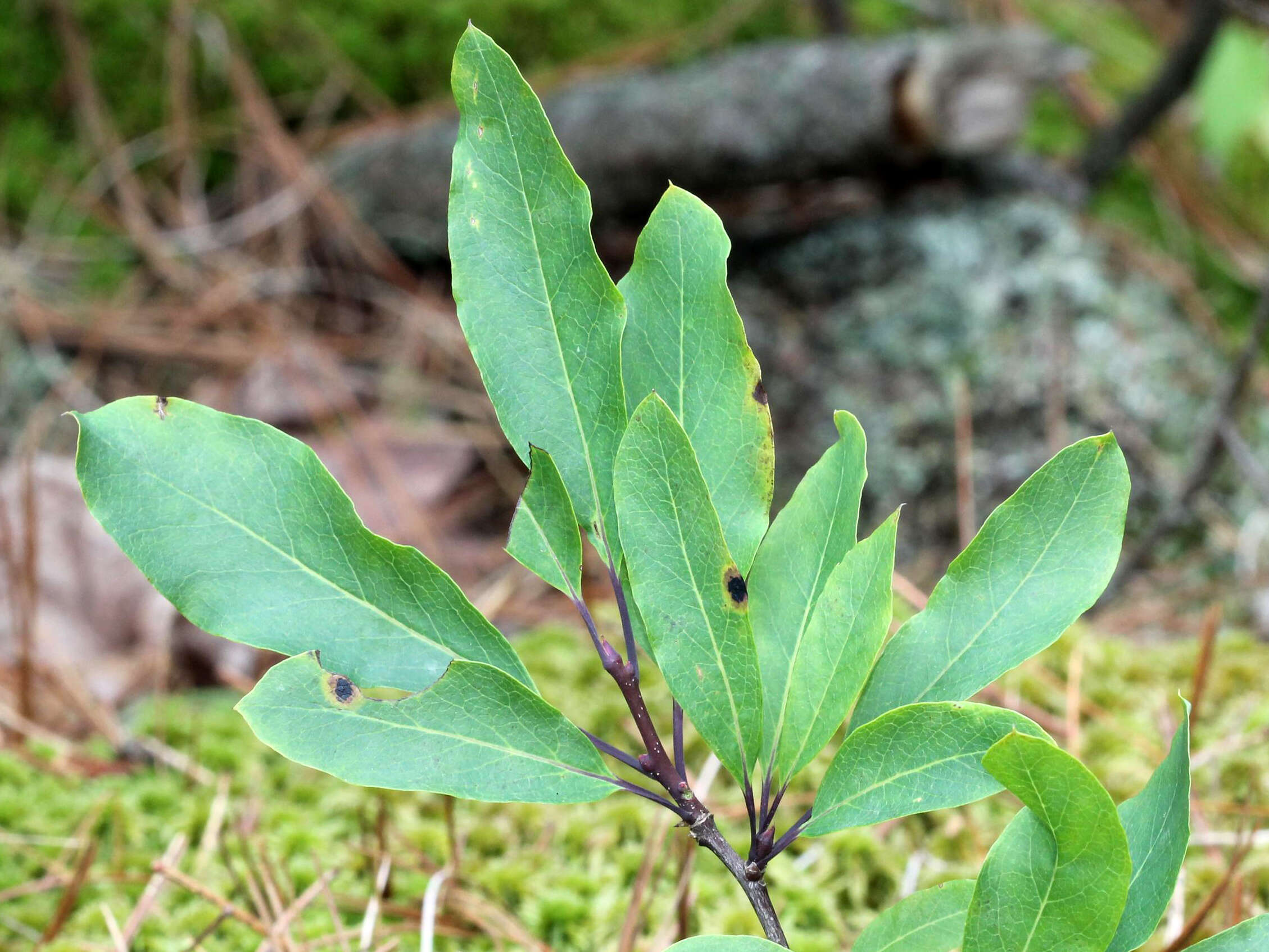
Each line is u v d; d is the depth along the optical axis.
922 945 0.30
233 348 0.79
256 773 0.47
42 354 0.77
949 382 0.73
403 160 0.81
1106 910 0.28
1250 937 0.29
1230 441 0.59
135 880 0.41
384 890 0.40
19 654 0.55
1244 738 0.46
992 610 0.30
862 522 0.73
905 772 0.29
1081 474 0.30
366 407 0.78
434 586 0.30
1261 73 0.76
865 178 0.76
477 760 0.29
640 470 0.30
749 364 0.31
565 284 0.30
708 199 0.76
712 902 0.40
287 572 0.30
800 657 0.30
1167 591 0.69
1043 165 0.81
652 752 0.30
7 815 0.44
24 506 0.55
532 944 0.39
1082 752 0.46
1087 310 0.75
